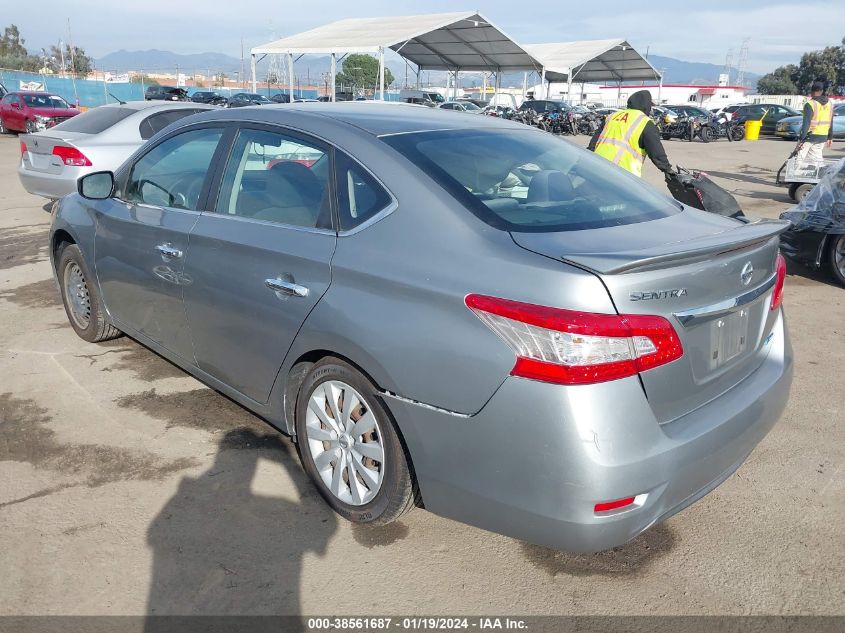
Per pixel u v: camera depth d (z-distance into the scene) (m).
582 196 3.00
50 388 4.24
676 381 2.38
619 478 2.22
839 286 6.85
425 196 2.68
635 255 2.24
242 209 3.33
